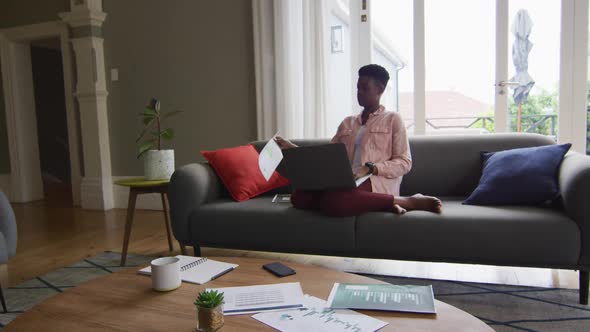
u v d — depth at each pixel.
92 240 3.18
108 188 4.47
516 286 2.06
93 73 4.32
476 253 1.84
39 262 2.67
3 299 1.91
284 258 2.65
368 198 2.02
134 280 1.29
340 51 3.61
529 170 1.99
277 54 3.59
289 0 3.55
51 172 7.26
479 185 2.13
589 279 1.81
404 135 2.32
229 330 0.94
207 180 2.43
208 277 1.27
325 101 3.49
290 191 2.65
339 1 3.60
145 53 4.25
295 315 1.00
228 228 2.21
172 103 4.20
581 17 2.95
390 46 3.52
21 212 4.38
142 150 2.70
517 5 3.13
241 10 3.85
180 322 1.00
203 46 4.02
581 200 1.72
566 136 3.05
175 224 2.32
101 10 4.37
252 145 2.87
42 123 7.11
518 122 3.21
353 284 1.18
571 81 3.01
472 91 3.33
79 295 1.18
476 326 0.93
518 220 1.79
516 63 3.16
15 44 4.94
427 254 1.91
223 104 4.00
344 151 1.94
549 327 1.61
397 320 0.96
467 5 3.28
